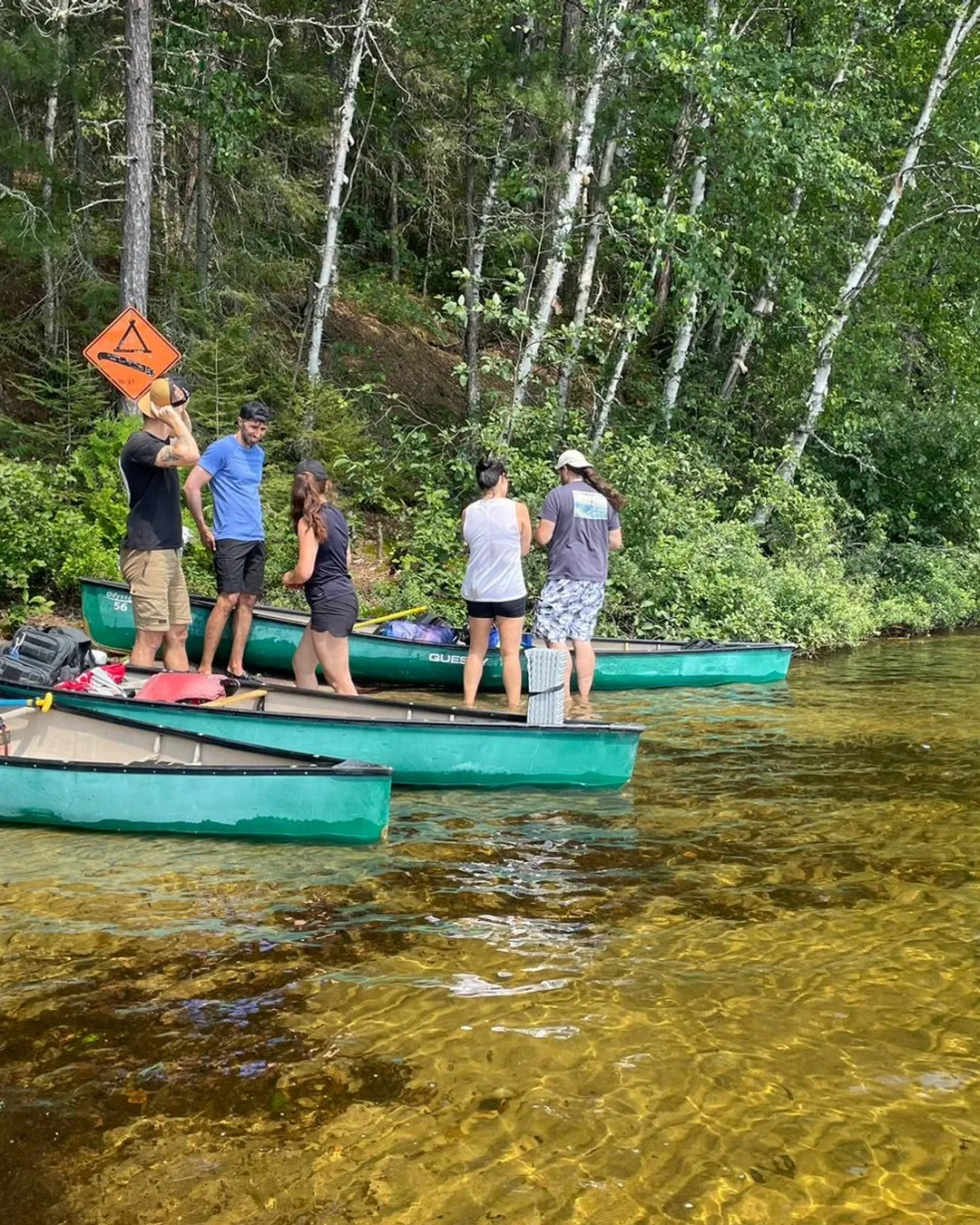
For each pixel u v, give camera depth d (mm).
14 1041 2883
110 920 3684
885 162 16188
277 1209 2256
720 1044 2926
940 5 15180
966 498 16172
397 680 8438
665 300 15828
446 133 15305
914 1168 2420
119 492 10211
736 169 13227
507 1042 2922
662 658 8656
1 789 4605
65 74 12258
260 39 14375
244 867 4230
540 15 13891
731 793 5422
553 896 3996
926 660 10719
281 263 14258
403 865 4297
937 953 3529
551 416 11742
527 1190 2324
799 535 13375
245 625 7398
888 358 15375
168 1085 2691
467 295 14414
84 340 13312
